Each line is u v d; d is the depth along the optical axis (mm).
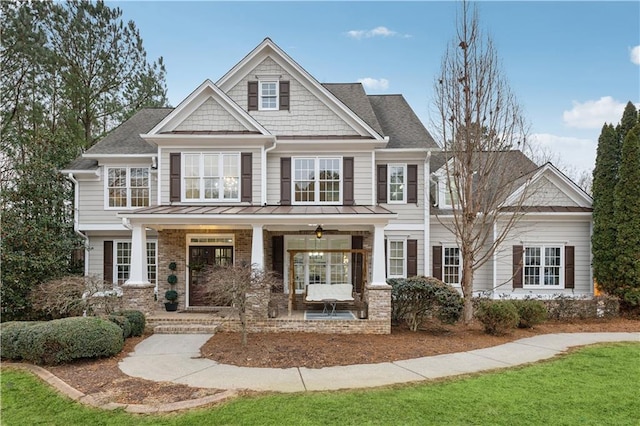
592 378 7617
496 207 13516
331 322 11969
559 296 14547
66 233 16766
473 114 12914
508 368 8328
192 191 15070
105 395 6812
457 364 8641
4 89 20625
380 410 6020
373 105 19438
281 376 7770
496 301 12734
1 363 8789
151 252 17781
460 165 13156
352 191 15719
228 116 15305
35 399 6723
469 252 13055
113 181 17172
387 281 13039
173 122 15234
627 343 10633
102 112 25016
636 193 14617
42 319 14789
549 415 5906
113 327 9359
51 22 22375
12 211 15062
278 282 12562
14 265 14406
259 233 12789
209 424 5594
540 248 16797
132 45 25781
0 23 19188
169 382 7445
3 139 19656
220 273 10781
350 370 8180
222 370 8211
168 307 14359
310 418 5738
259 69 16250
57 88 22484
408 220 16609
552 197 17016
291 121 16109
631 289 14461
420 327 12719
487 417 5816
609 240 15258
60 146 17750
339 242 16188
